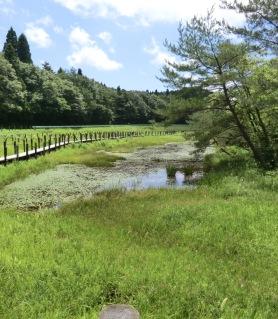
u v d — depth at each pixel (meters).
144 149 42.34
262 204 11.16
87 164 25.86
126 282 5.11
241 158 21.84
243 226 9.05
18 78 83.94
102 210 11.61
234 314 4.56
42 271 5.32
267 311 4.86
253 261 7.14
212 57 18.20
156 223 9.73
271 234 8.48
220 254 7.57
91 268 5.54
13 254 6.09
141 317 4.27
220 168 20.45
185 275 5.66
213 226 9.18
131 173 22.31
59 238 7.75
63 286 4.93
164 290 4.98
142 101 134.00
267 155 18.91
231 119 19.88
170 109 20.08
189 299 4.82
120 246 7.30
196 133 20.91
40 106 88.00
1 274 5.14
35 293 4.69
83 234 8.09
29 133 50.81
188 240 8.40
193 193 14.27
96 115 115.00
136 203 12.64
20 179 18.55
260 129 21.47
